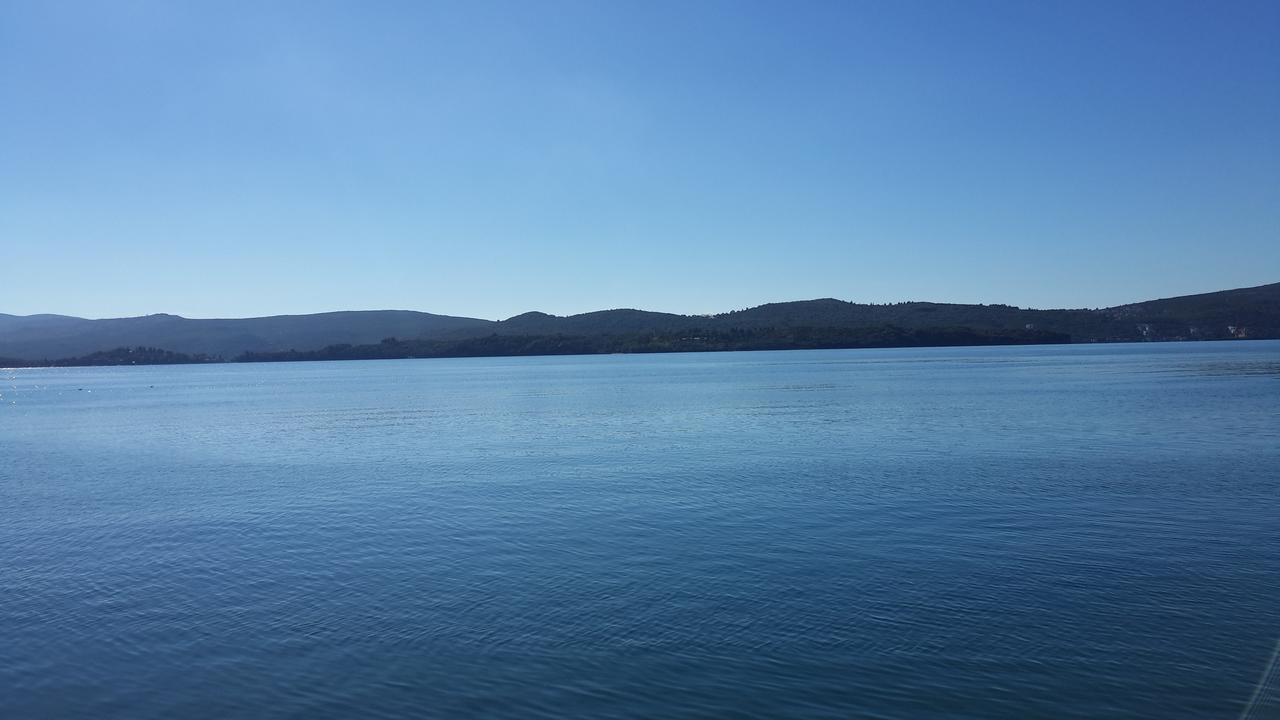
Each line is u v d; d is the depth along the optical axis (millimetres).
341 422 60625
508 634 15391
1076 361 143750
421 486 30922
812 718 12219
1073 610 15828
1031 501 25125
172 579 19516
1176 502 24719
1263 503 24484
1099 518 22844
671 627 15500
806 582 17797
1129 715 12094
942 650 14219
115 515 27141
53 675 14344
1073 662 13672
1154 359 142750
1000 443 38719
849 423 49375
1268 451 34688
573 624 15781
